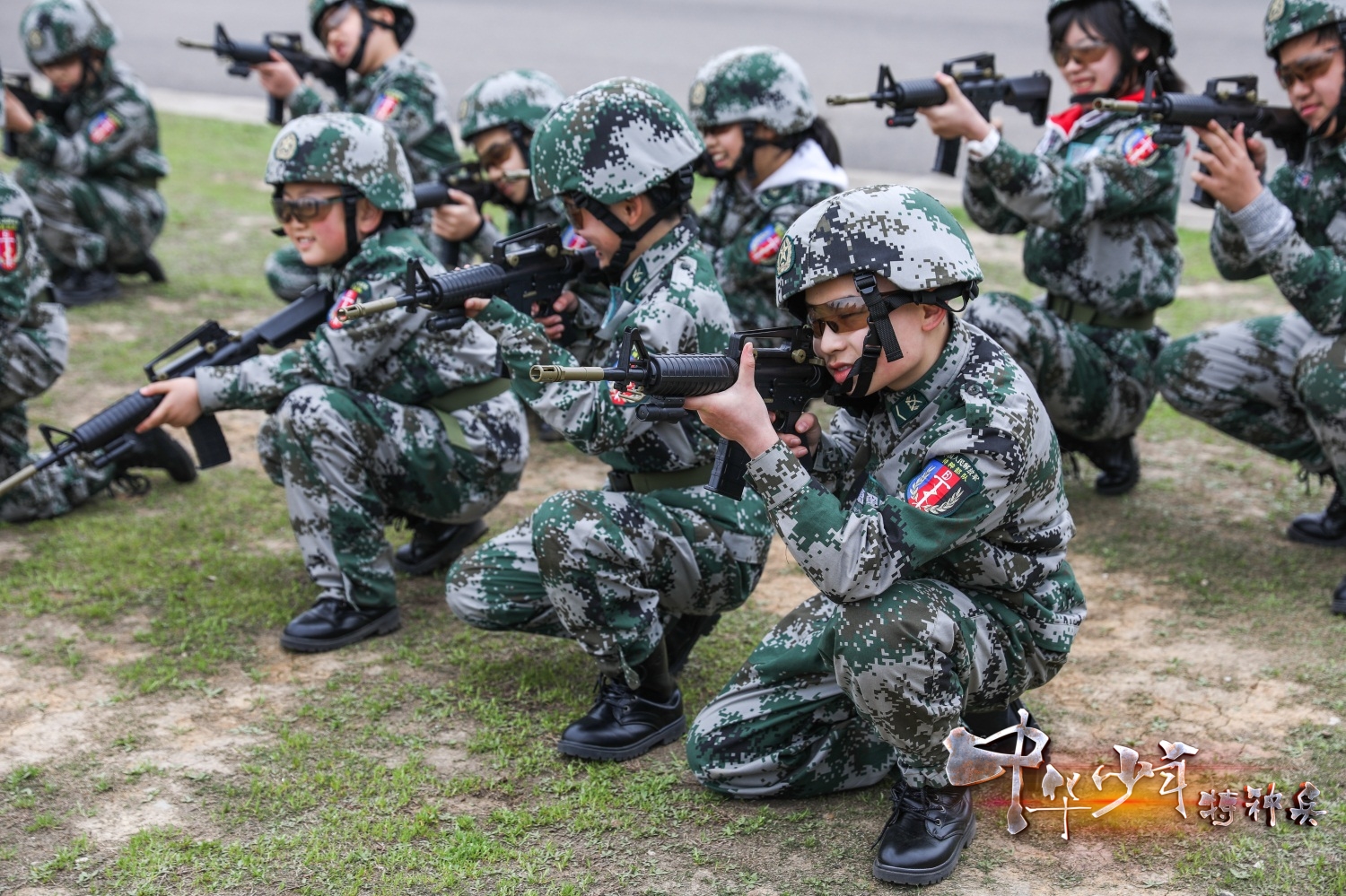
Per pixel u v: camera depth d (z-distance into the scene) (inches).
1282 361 197.5
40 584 185.0
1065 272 208.4
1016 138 474.0
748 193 219.6
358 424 167.3
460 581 151.9
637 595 140.8
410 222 178.9
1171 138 179.6
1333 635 169.8
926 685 117.0
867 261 110.8
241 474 230.1
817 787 133.8
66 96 316.5
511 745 145.8
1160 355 207.9
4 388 198.1
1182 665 163.2
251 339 176.1
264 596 182.2
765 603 183.5
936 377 118.7
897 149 475.2
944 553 120.6
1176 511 214.8
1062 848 127.1
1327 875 122.0
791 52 621.3
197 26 732.0
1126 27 201.0
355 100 285.4
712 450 143.7
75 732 149.3
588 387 138.9
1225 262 199.3
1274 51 185.8
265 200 426.9
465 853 126.2
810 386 122.6
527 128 219.3
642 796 135.9
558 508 138.7
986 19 717.3
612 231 139.7
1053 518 123.8
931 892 120.3
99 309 313.6
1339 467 184.4
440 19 734.5
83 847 128.5
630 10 768.3
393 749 145.9
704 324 139.3
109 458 172.9
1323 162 189.9
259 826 132.1
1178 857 125.6
